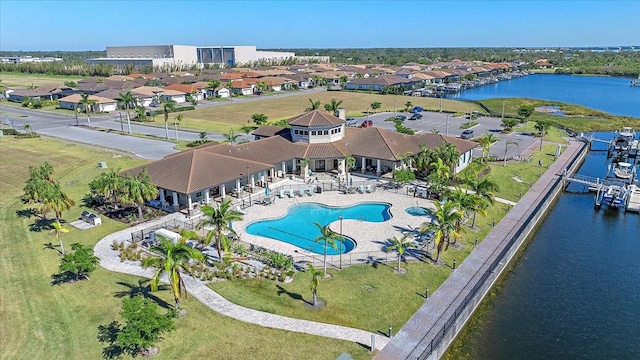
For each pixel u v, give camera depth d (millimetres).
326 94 187250
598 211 65625
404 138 78438
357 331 34375
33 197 53156
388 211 58625
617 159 92375
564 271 47938
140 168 61875
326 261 45000
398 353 31984
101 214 57250
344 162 73625
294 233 52406
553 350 35375
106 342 32438
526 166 79938
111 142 97688
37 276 41781
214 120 127250
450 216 43500
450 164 66938
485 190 52625
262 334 33469
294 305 37281
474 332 37625
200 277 41375
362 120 122688
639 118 133500
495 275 44531
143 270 42969
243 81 192000
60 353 31359
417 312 37062
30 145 94000
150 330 29703
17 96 160125
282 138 76375
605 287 44688
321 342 32844
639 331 37781
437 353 33219
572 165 82562
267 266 43500
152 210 57844
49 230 52594
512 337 36969
